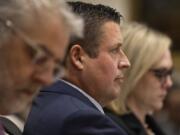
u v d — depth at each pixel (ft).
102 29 11.85
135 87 17.98
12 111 8.93
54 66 8.75
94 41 11.76
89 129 10.87
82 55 11.76
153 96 18.37
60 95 11.69
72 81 11.87
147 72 18.16
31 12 8.39
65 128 10.89
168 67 18.48
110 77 11.92
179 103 26.35
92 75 11.81
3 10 8.38
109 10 12.12
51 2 8.61
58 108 11.27
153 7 36.81
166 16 37.55
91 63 11.80
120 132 11.15
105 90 11.94
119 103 17.43
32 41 8.38
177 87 26.76
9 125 11.80
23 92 8.75
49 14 8.50
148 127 19.34
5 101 8.79
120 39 12.10
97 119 11.00
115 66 11.97
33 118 11.48
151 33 18.33
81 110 11.07
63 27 8.65
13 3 8.39
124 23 18.21
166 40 18.52
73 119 10.92
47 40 8.46
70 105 11.28
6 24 8.35
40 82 8.69
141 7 36.42
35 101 11.76
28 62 8.50
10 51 8.41
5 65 8.46
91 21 11.81
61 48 8.68
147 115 19.30
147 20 36.58
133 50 17.87
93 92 11.93
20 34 8.34
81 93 11.84
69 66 11.76
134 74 17.80
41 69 8.62
